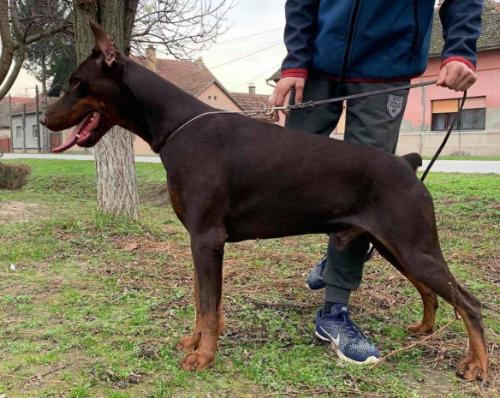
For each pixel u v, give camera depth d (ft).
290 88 10.10
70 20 26.89
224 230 9.07
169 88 9.52
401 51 9.80
